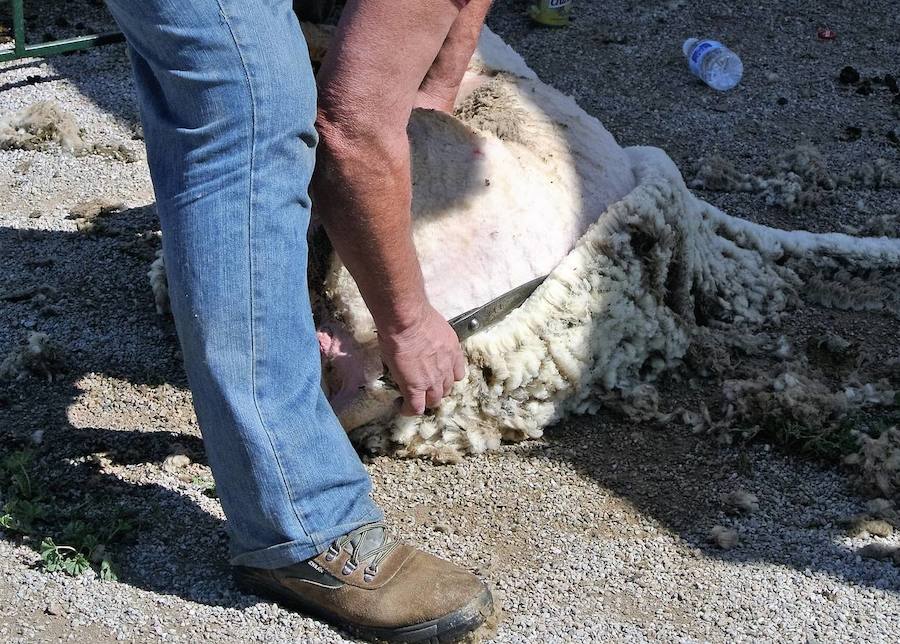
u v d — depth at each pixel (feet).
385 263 7.27
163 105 6.56
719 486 9.12
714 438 9.65
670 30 18.52
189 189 6.44
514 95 10.19
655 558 8.31
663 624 7.62
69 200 13.30
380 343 7.86
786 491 9.09
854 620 7.74
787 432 9.48
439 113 9.40
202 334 6.57
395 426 9.18
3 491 8.45
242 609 7.41
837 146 15.08
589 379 9.71
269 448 6.77
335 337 9.09
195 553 7.94
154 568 7.77
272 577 7.32
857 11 19.26
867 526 8.62
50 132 14.51
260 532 7.14
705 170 13.96
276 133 6.41
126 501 8.41
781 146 15.05
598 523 8.68
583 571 8.13
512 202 9.29
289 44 6.41
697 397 10.12
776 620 7.72
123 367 10.27
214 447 6.90
